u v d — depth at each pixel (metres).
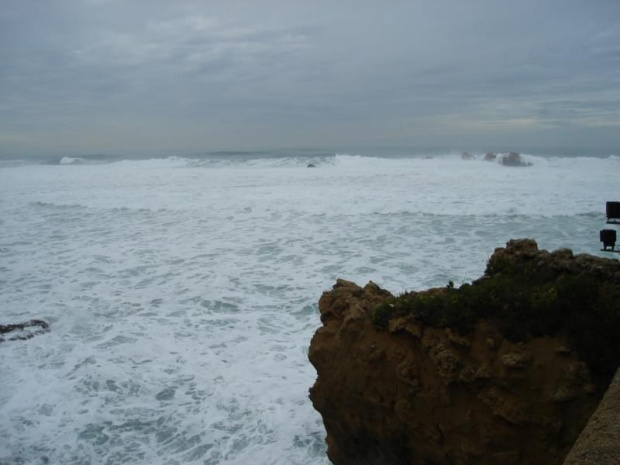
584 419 4.99
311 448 7.86
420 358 5.86
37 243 21.25
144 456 7.82
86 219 26.19
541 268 6.64
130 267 17.44
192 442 8.11
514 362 5.28
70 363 10.66
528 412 5.20
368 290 7.22
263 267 17.03
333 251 18.75
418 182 35.94
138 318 13.02
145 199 31.00
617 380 4.61
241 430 8.37
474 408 5.47
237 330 12.16
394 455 6.16
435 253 18.03
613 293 5.66
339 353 6.46
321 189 33.06
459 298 6.01
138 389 9.65
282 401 9.12
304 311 13.23
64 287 15.49
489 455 5.29
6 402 9.22
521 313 5.70
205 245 20.22
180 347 11.33
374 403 6.05
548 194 29.17
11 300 14.43
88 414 8.88
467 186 33.22
